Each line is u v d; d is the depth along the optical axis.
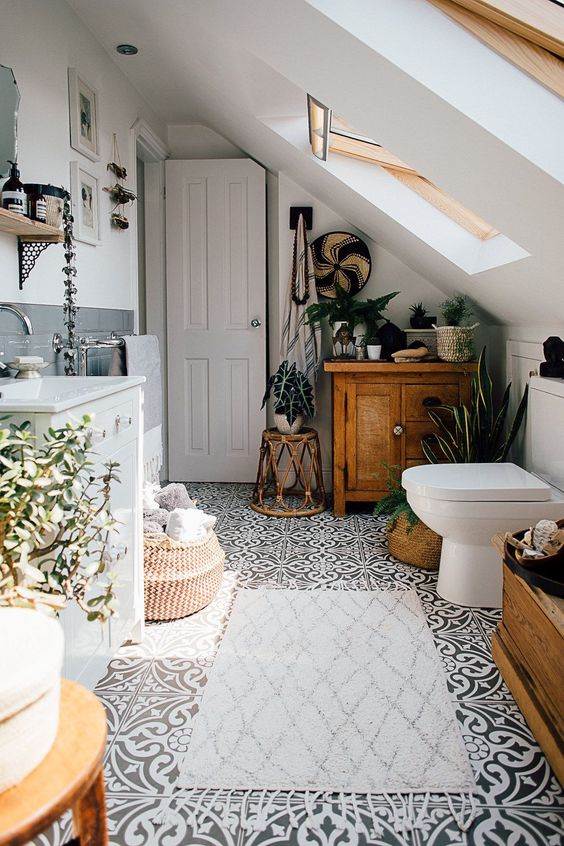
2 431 1.22
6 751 0.72
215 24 1.80
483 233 2.76
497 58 1.48
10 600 1.05
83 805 0.80
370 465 3.48
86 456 1.56
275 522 3.42
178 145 4.18
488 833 1.32
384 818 1.36
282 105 2.71
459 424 3.17
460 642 2.11
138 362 2.97
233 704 1.75
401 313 3.85
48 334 2.39
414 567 2.78
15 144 2.00
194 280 4.16
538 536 1.76
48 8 2.37
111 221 3.11
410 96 1.58
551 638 1.53
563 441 2.23
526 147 1.49
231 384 4.21
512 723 1.68
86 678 1.65
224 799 1.42
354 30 1.48
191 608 2.29
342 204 3.46
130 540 1.98
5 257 2.07
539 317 2.69
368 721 1.68
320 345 3.88
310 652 2.04
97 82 2.89
